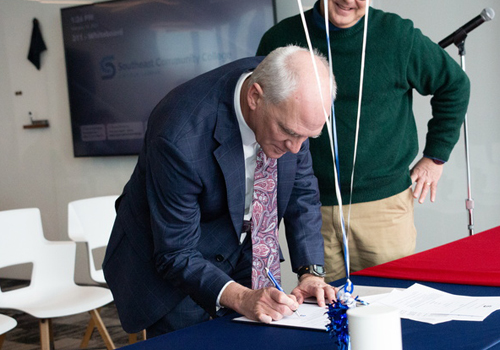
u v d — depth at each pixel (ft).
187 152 5.06
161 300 5.78
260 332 4.51
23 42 17.51
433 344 3.94
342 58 7.74
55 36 16.96
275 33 8.29
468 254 6.48
